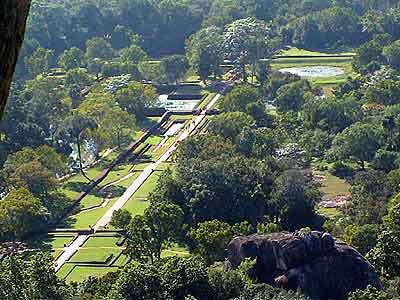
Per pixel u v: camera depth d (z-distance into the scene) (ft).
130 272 261.24
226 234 346.74
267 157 469.57
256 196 409.69
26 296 245.65
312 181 442.09
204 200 408.67
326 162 514.27
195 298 248.32
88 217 443.73
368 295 250.37
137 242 343.26
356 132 499.92
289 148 503.20
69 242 404.77
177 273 261.85
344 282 285.64
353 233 352.69
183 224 391.86
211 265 337.72
